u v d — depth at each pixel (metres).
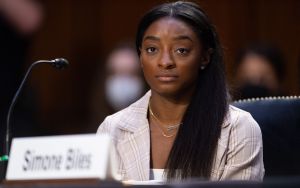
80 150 5.18
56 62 6.62
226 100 6.94
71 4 17.16
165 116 6.92
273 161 7.80
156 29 6.66
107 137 5.16
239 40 16.86
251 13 16.86
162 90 6.70
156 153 6.88
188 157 6.69
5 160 6.33
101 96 13.73
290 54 16.67
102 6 17.19
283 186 4.84
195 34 6.70
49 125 16.67
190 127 6.80
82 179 5.11
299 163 7.77
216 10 16.86
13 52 9.01
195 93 6.93
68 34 17.11
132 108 7.11
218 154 6.73
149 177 6.78
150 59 6.70
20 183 5.24
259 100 7.97
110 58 13.76
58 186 5.00
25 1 8.95
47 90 16.77
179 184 4.97
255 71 11.37
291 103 7.91
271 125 7.84
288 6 16.77
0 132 9.03
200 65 6.90
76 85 16.92
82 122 16.80
